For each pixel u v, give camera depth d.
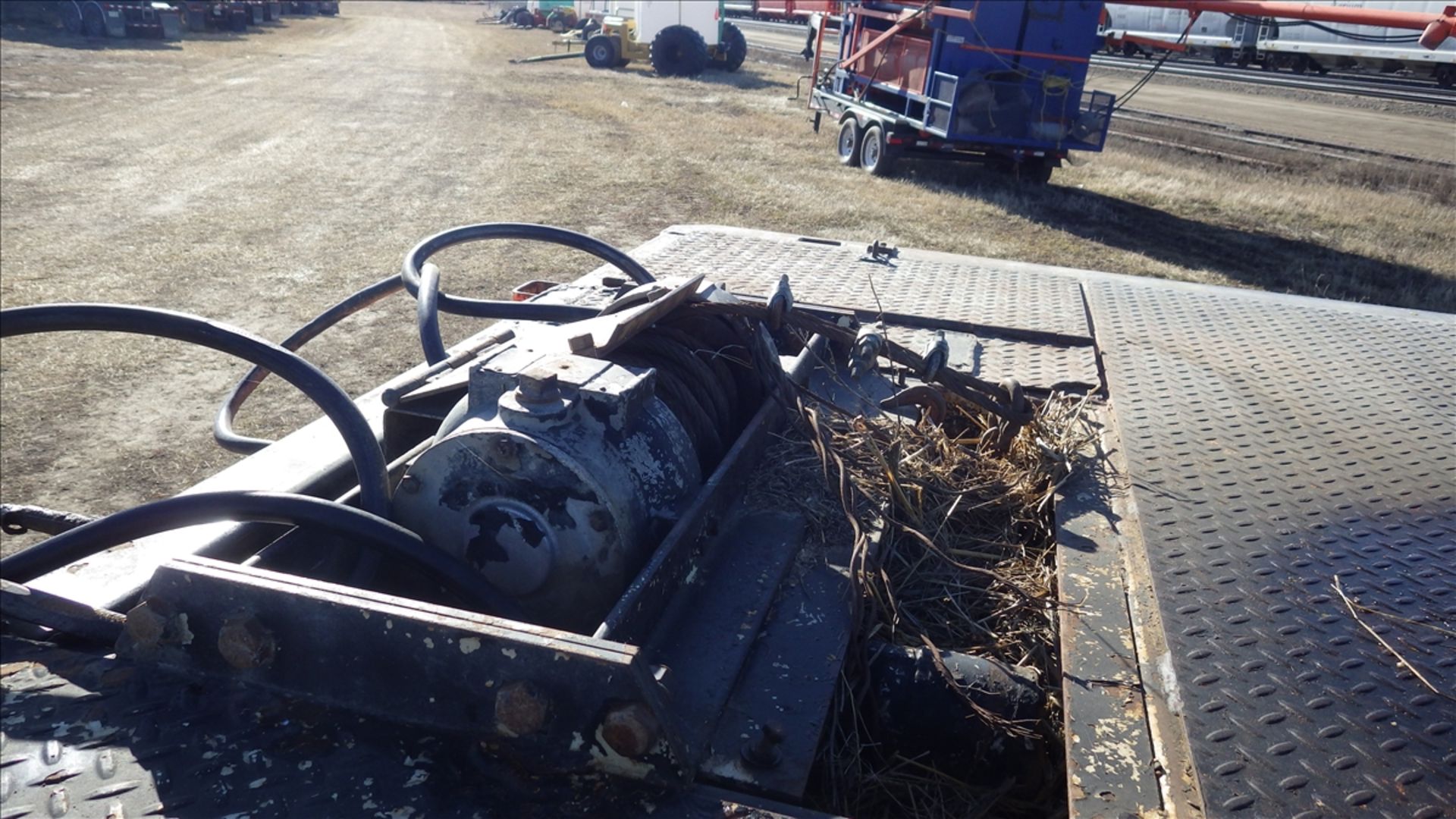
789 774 1.49
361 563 1.86
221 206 12.52
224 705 1.51
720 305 2.50
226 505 1.73
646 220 12.23
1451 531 2.17
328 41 43.22
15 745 1.43
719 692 1.65
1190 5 14.41
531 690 1.39
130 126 18.44
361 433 1.92
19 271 9.30
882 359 3.13
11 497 5.31
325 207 12.60
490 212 12.45
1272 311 3.85
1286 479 2.39
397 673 1.47
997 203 14.16
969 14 14.39
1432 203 15.20
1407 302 10.23
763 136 19.83
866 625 1.95
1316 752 1.51
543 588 1.82
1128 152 19.00
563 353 2.03
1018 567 2.24
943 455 2.56
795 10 50.66
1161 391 2.94
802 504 2.24
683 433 2.06
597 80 29.69
